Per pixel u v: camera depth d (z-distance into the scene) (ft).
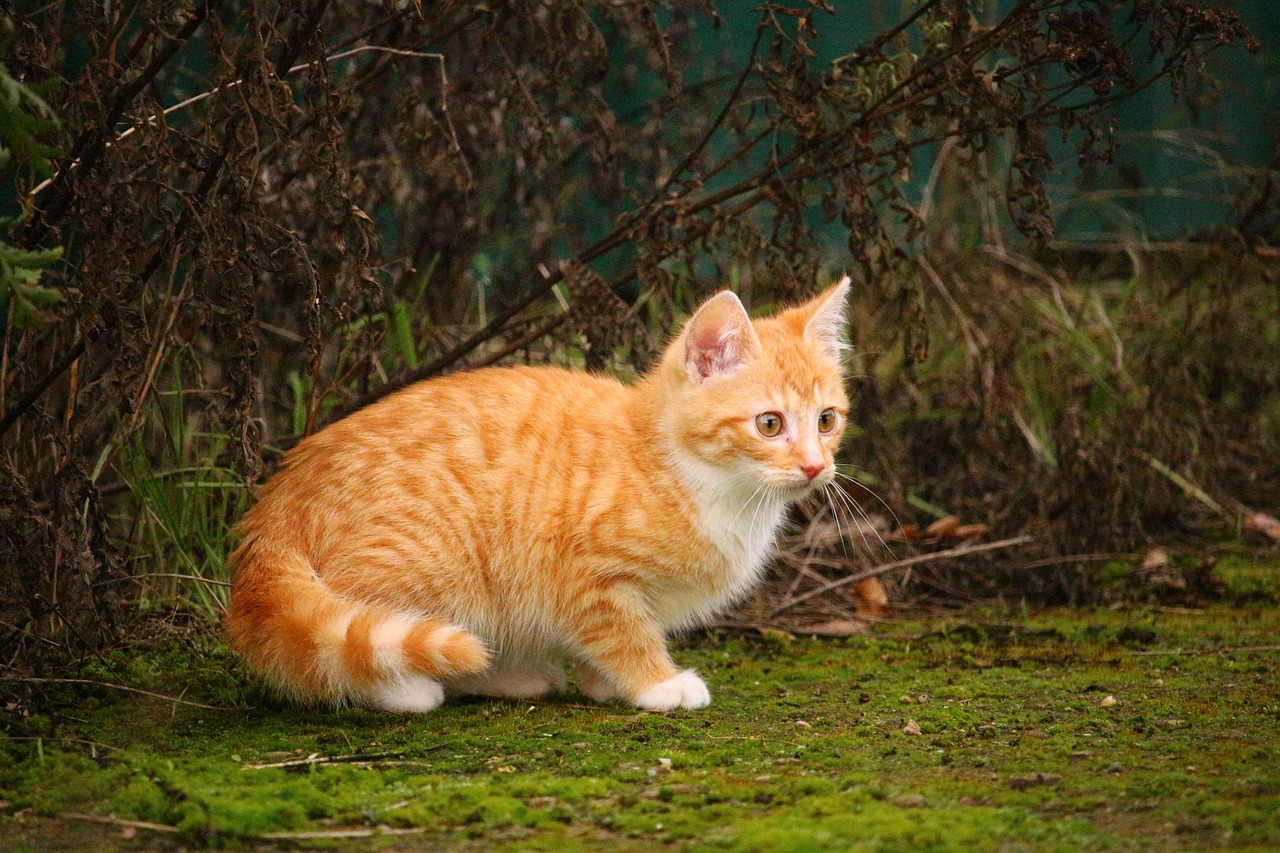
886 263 21.59
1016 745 14.56
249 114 16.24
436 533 16.70
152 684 17.29
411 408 17.71
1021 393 27.76
